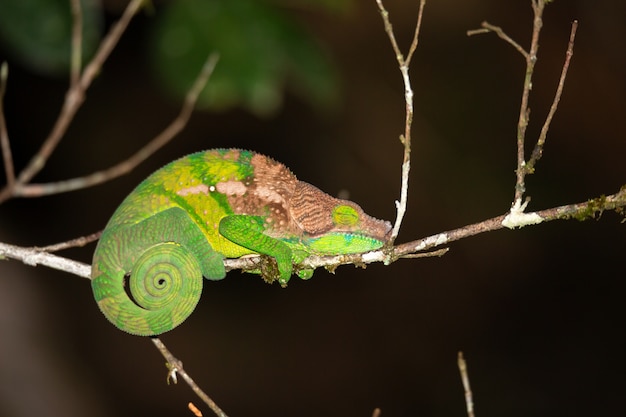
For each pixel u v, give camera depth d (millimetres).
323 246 3643
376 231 3662
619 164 10047
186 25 3969
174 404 9898
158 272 3340
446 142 9945
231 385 10102
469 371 10023
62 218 9320
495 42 9930
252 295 10562
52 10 3938
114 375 9609
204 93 3973
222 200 3525
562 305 10195
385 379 10211
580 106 10055
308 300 10578
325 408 10086
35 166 3625
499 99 9961
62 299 9047
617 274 10172
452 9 9828
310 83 4172
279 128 9688
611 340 10000
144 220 3418
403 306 10445
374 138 9797
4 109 8789
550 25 9953
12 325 8023
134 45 9078
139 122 9578
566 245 10289
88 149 9453
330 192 9664
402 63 3154
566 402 9727
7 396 7586
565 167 10094
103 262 3355
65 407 8055
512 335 10172
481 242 10320
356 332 10430
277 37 4066
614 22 9719
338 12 4250
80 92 3600
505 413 9680
